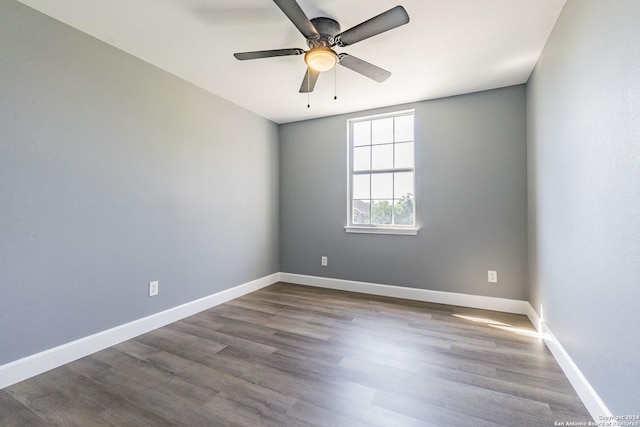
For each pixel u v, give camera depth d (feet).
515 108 9.34
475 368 6.02
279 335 7.68
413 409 4.79
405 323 8.45
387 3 5.66
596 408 4.45
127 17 6.07
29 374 5.69
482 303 9.77
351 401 5.00
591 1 4.60
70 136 6.35
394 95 10.09
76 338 6.47
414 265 10.80
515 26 6.37
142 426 4.44
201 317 8.98
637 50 3.41
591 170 4.66
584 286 4.95
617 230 3.92
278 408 4.83
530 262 8.86
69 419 4.58
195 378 5.71
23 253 5.68
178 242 8.81
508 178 9.45
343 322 8.55
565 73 5.71
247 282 11.60
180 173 8.86
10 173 5.50
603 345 4.30
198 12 5.94
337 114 12.19
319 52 5.87
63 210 6.25
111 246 7.13
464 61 7.84
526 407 4.81
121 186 7.33
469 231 9.97
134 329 7.59
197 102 9.39
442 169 10.32
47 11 5.86
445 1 5.59
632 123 3.53
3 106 5.39
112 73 7.11
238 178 11.13
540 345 7.04
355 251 11.87
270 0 5.60
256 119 12.09
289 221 13.35
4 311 5.44
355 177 12.15
